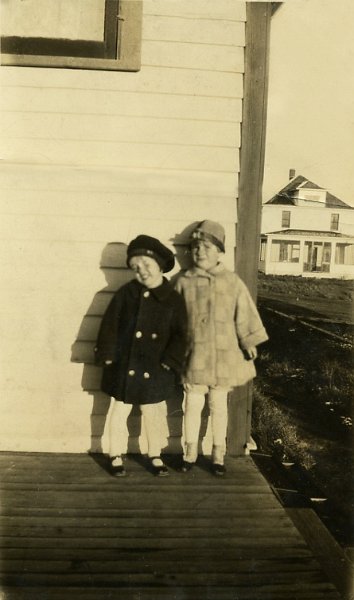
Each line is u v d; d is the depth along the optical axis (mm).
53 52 1979
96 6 1963
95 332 2123
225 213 2090
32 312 2111
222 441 2061
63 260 2092
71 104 2021
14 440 2150
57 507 1771
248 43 2020
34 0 1954
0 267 2086
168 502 1843
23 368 2131
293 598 1467
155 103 2033
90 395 2156
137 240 1946
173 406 2170
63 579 1497
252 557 1611
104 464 2080
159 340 1955
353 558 1627
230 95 2041
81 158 2047
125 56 1981
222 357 1990
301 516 1820
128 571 1535
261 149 2068
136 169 2061
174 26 2000
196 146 2059
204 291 2016
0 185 2051
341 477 2107
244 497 1903
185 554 1615
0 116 2020
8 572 1511
